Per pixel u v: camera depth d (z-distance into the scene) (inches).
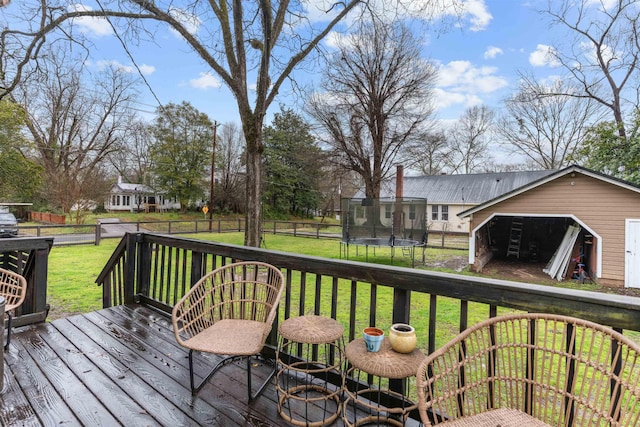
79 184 711.1
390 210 387.2
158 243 125.6
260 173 294.0
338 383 75.6
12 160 574.2
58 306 196.2
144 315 118.4
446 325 172.4
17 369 79.4
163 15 230.5
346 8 266.5
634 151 376.5
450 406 47.4
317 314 78.5
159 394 70.4
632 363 39.6
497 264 442.3
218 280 89.4
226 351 65.8
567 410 44.6
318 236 647.8
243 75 278.4
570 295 47.1
